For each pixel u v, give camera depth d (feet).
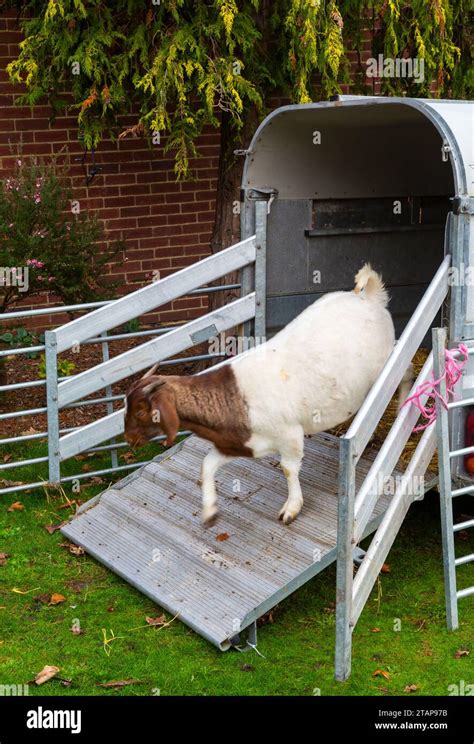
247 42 21.95
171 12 21.88
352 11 24.34
